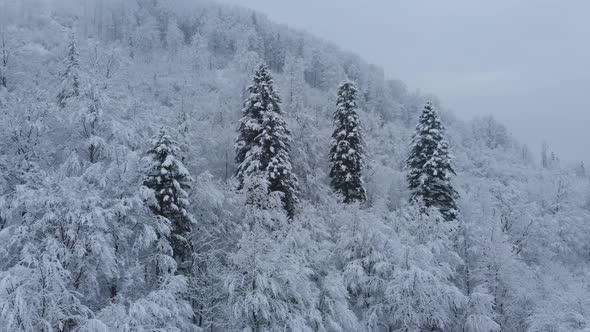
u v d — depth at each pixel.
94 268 13.84
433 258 20.09
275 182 24.52
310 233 20.53
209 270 17.92
